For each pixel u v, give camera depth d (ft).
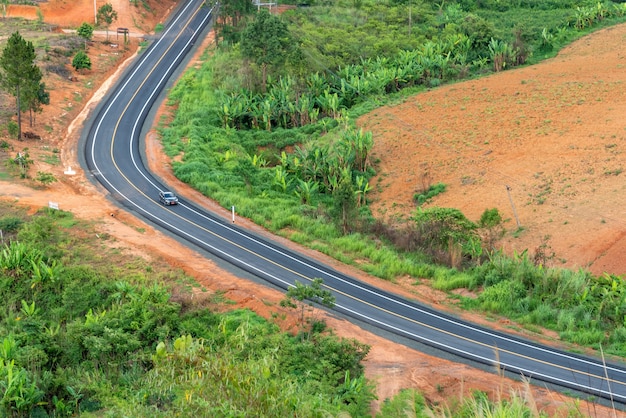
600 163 225.97
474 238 185.98
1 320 139.03
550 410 102.12
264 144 272.31
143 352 115.34
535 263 174.50
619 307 150.30
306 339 132.05
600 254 181.88
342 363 112.78
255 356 96.58
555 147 242.37
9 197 200.23
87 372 110.32
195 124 274.16
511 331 146.00
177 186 227.40
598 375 124.16
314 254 183.73
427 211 194.18
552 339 142.82
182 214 205.16
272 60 298.76
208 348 67.10
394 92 309.42
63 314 141.49
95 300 144.25
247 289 156.25
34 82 249.14
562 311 150.71
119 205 207.82
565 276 162.09
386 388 115.85
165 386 62.85
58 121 268.00
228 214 208.95
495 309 156.04
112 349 116.26
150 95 301.22
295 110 284.41
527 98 283.79
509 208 212.02
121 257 170.09
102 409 101.30
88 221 191.31
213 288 156.97
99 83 307.78
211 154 253.44
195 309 141.49
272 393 54.90
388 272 173.17
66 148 249.55
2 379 102.89
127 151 251.80
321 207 215.72
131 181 227.61
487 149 250.78
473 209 215.72
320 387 96.27
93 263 165.17
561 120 260.83
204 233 191.72
